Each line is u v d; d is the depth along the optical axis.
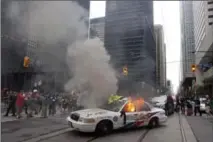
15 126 8.55
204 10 47.72
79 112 7.75
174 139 7.06
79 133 7.75
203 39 45.47
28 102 12.12
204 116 14.60
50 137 7.02
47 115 12.63
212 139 7.12
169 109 15.37
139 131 8.45
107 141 6.64
